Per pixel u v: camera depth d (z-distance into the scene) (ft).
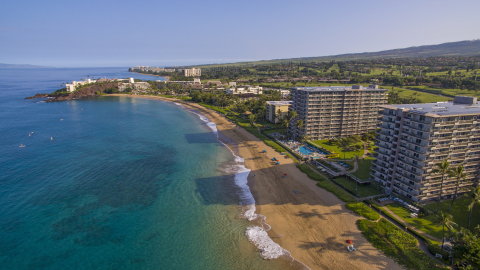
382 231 242.78
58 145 515.91
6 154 462.19
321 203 297.94
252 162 426.92
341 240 236.02
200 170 399.03
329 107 513.45
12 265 212.64
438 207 277.23
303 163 418.10
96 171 393.50
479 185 246.06
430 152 276.82
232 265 214.07
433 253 212.84
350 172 372.38
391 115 309.01
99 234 252.01
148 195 325.42
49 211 287.89
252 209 291.99
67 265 214.28
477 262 181.37
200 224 267.80
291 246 232.32
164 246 237.04
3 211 285.64
